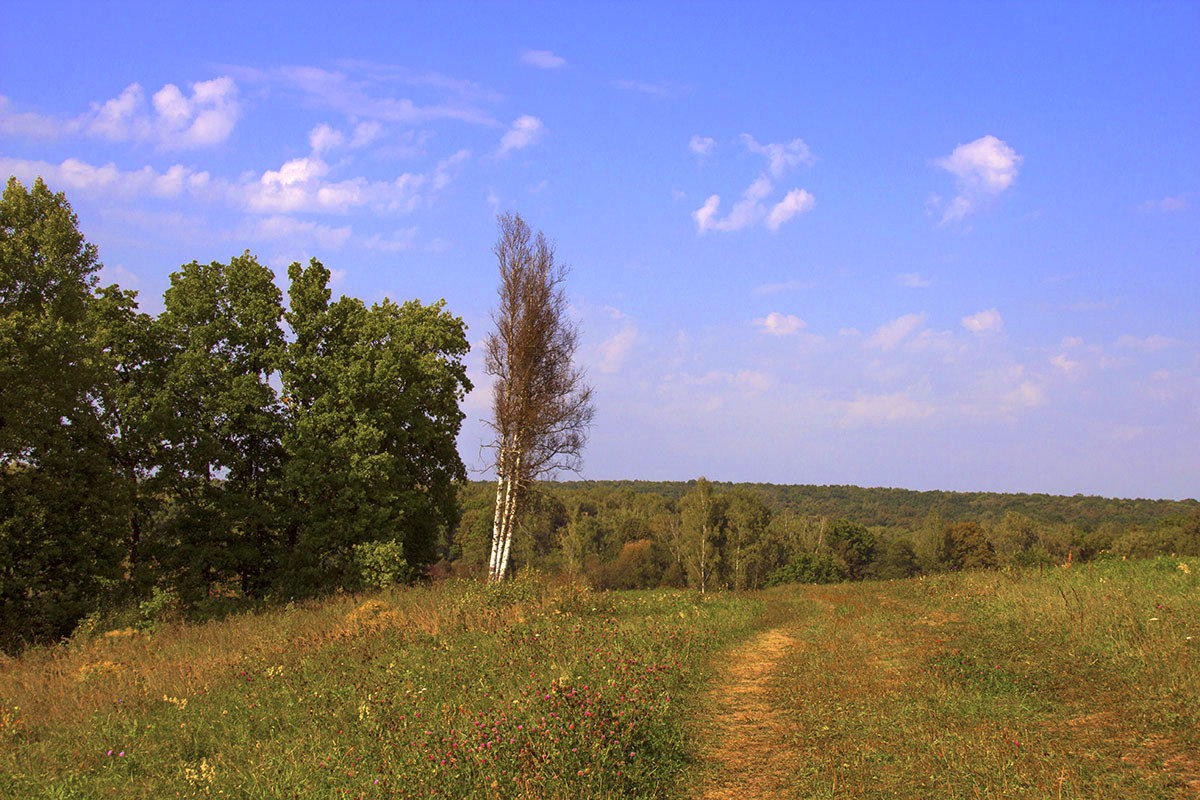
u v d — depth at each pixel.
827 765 6.81
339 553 27.20
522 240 27.41
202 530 27.09
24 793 6.94
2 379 20.12
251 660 12.23
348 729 8.19
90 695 10.45
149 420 24.69
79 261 23.72
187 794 6.67
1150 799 5.52
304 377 27.38
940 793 5.98
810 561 70.06
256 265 27.98
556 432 26.81
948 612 15.85
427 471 31.72
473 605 16.81
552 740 6.74
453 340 31.55
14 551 21.44
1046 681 8.94
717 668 11.71
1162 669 8.40
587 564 72.06
